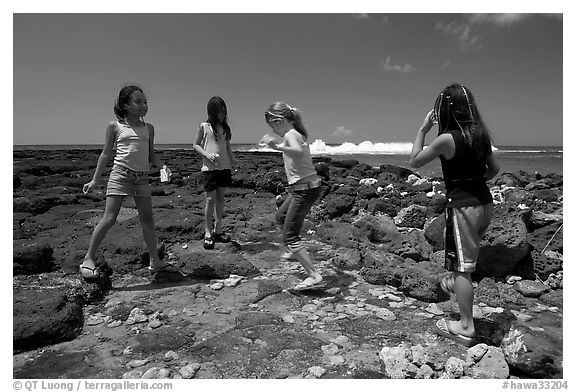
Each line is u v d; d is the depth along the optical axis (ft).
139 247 16.69
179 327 11.25
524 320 11.53
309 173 13.00
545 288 13.55
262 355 9.73
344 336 10.67
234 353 9.84
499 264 14.62
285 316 11.91
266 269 16.48
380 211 26.27
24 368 9.46
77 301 12.55
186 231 20.25
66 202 28.25
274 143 12.78
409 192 34.58
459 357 9.66
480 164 9.84
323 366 9.31
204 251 18.10
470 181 9.91
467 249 9.96
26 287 12.80
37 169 46.47
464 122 9.79
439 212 24.80
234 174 41.96
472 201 9.82
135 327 11.35
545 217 18.53
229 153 19.10
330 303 12.98
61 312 11.12
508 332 9.75
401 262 16.17
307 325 11.35
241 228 23.49
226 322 11.62
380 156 154.61
